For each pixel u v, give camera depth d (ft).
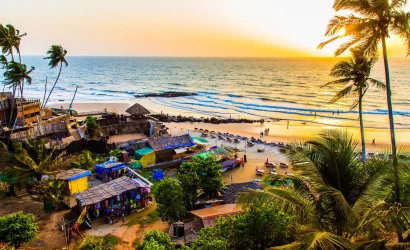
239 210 90.27
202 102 368.07
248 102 362.53
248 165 159.53
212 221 87.51
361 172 50.72
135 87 523.70
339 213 47.67
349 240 46.65
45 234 88.63
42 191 104.12
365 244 45.78
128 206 104.47
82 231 93.09
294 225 57.93
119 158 151.12
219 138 207.62
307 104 342.85
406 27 52.85
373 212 44.73
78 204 98.99
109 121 207.31
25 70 179.22
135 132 213.25
